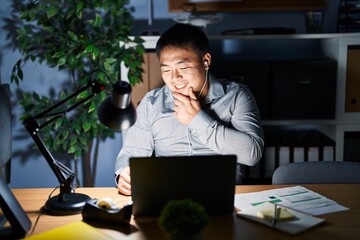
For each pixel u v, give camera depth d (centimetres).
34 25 287
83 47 254
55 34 265
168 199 141
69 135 279
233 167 141
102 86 147
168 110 205
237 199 159
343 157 266
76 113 284
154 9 286
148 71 256
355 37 252
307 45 289
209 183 141
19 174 306
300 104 257
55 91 296
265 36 252
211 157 139
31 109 268
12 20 287
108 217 139
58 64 252
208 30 287
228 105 204
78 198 156
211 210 144
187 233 113
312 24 262
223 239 129
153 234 133
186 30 188
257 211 147
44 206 156
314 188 172
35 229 139
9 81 293
